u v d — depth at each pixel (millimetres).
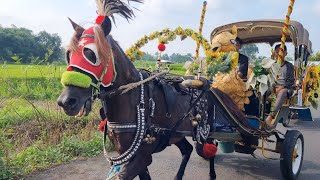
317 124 10328
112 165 3318
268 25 6762
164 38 4129
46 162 5738
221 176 5430
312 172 5750
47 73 8555
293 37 6668
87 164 5789
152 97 3447
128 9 3197
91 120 7953
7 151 5340
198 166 5922
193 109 4062
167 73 3900
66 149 6258
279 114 5504
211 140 4805
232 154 6680
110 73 2930
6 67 8914
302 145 5402
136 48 4125
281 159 4996
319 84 8227
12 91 7996
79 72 2713
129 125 3197
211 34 7457
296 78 7559
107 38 3045
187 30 4211
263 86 4801
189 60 4613
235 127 4680
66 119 7871
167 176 5406
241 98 4844
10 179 4859
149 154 3402
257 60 4879
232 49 4789
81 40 2818
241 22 7012
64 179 5082
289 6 5293
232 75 4840
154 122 3494
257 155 6617
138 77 3406
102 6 3088
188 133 3979
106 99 3162
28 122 7887
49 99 9109
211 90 4355
